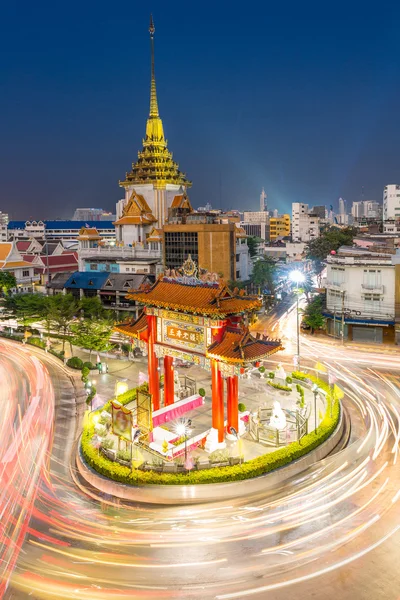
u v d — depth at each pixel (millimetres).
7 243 120438
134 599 21500
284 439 37125
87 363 58312
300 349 69188
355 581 22234
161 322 39344
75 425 42688
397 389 50750
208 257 106250
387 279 69625
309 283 101000
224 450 34531
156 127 132250
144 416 37406
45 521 28094
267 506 29359
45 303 70625
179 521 28078
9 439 39844
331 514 27891
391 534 25656
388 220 142125
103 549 25266
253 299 34344
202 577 22844
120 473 31984
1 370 59031
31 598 21703
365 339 72812
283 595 21469
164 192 126438
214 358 34562
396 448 36344
